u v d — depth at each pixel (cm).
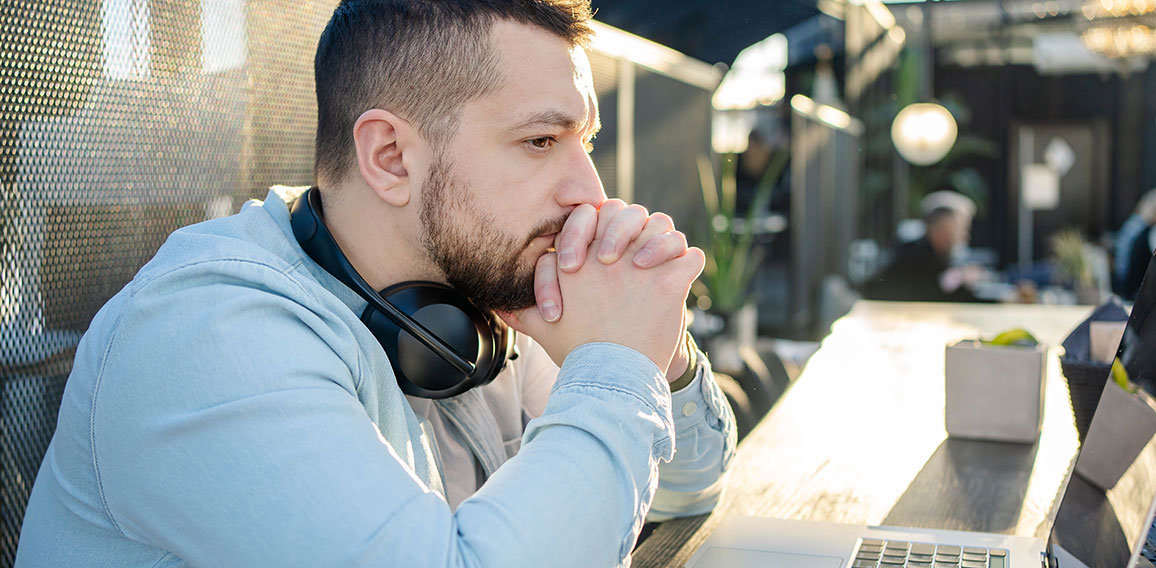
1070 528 86
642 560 96
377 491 67
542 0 85
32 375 98
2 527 96
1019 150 1231
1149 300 84
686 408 104
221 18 123
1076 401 126
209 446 67
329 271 86
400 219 85
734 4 472
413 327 85
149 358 70
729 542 98
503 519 69
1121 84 1188
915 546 96
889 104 930
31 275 97
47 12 97
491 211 84
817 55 770
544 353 117
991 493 115
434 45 82
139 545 76
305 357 72
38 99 96
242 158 128
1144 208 616
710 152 381
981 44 1068
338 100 87
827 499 113
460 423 97
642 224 86
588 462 73
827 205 594
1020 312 310
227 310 71
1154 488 71
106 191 105
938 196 712
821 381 183
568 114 84
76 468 76
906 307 322
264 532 66
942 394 169
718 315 321
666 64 321
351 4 88
